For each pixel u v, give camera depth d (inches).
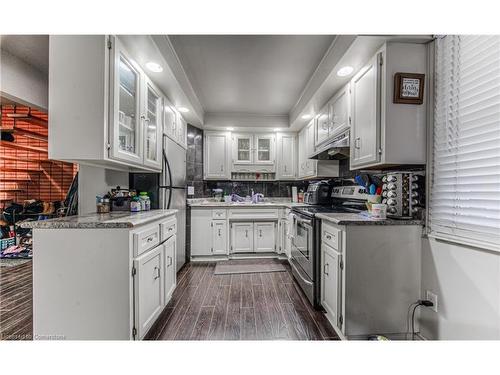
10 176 191.8
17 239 158.6
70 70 57.4
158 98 91.7
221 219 139.9
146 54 69.1
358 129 77.1
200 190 153.9
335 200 120.5
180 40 77.9
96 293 56.0
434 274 61.3
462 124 55.6
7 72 84.5
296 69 96.2
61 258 56.0
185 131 132.8
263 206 141.5
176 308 83.0
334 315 69.8
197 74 100.7
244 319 76.1
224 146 157.0
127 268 56.0
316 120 121.1
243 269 123.6
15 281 106.4
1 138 146.7
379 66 65.8
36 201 179.9
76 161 63.7
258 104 134.5
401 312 65.4
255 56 86.9
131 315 56.4
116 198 81.7
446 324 57.6
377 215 69.6
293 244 111.1
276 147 160.9
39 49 83.0
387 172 82.7
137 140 73.5
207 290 98.0
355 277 64.6
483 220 50.1
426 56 65.0
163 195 97.0
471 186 53.0
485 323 49.1
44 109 99.2
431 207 63.4
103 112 57.4
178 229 117.6
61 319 56.0
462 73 55.7
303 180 167.8
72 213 120.7
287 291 97.1
